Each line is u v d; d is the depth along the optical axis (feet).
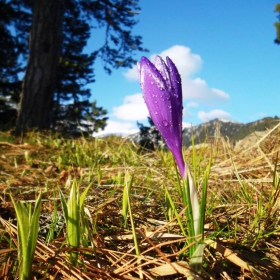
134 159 1.21
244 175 0.92
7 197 0.79
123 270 0.40
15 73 6.33
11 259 0.41
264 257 0.46
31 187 0.89
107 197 0.71
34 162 1.27
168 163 1.08
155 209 0.65
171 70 0.37
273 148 1.10
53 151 1.50
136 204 0.67
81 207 0.44
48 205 0.68
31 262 0.36
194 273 0.35
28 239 0.35
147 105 0.38
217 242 0.44
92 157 1.31
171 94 0.37
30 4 5.11
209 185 0.84
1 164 1.24
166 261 0.38
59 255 0.42
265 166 0.89
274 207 0.62
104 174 1.01
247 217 0.59
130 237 0.49
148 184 0.85
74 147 1.58
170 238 0.48
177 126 0.37
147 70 0.37
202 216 0.37
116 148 1.51
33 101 2.88
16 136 2.33
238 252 0.44
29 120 2.85
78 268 0.39
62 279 0.39
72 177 1.01
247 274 0.41
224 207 0.65
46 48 2.94
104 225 0.56
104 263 0.42
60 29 3.04
